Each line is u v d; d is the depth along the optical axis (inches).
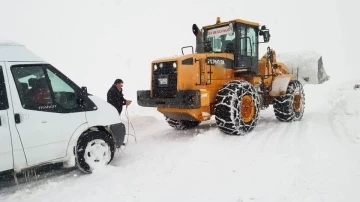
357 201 114.6
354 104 247.1
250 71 251.3
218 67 239.9
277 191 127.6
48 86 159.3
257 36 279.6
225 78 247.3
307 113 335.0
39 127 152.3
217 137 218.8
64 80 166.1
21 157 147.4
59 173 171.8
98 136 172.7
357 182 130.2
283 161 162.6
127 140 240.7
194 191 134.4
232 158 175.0
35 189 149.1
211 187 137.3
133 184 146.9
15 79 150.3
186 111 220.1
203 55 229.9
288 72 344.2
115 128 181.2
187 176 152.7
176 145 216.1
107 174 163.8
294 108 288.7
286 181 136.4
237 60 254.8
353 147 176.1
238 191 130.9
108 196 134.7
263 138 217.3
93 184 150.4
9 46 155.0
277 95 277.9
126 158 195.8
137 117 335.9
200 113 224.8
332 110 305.3
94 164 169.5
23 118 148.6
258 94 257.9
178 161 177.0
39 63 159.3
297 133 229.1
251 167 158.1
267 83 294.2
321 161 156.5
